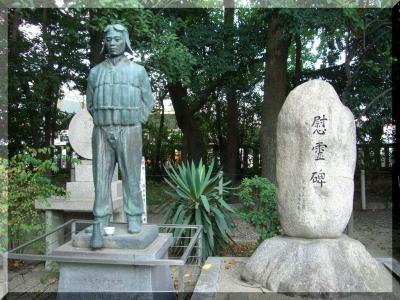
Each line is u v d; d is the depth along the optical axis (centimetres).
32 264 632
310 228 442
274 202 561
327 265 417
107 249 392
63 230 669
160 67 823
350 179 453
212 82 1387
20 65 898
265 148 1044
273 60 1044
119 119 405
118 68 410
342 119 450
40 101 1003
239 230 862
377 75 932
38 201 606
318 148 444
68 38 994
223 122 1855
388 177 1319
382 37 801
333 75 1188
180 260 369
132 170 413
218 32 1136
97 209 412
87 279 392
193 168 671
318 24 861
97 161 413
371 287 415
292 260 428
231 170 1534
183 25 977
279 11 888
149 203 1115
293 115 456
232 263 532
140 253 379
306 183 443
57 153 898
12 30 864
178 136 1995
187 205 651
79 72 1129
